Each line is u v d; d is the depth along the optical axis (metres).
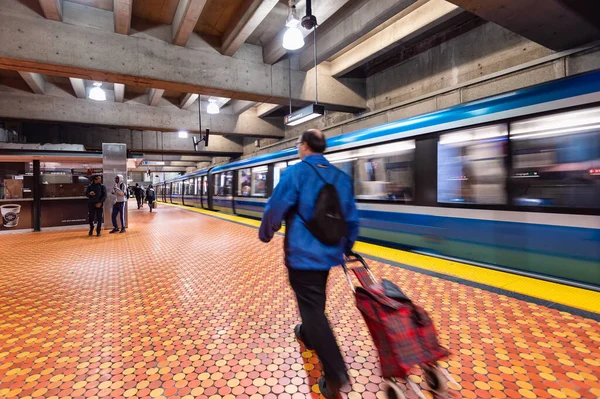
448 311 3.08
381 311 1.67
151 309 3.38
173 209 20.69
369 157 6.61
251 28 7.14
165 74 7.70
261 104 15.54
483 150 4.56
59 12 6.42
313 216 1.79
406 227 5.73
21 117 11.27
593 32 5.31
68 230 10.10
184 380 2.12
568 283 3.61
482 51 7.63
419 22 7.29
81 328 2.94
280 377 2.15
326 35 8.09
